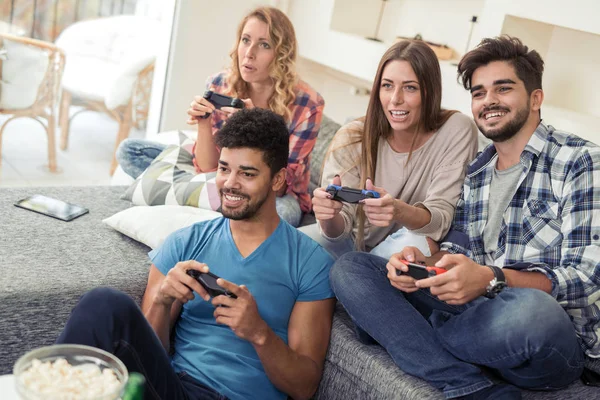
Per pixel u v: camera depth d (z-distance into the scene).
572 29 2.39
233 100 2.32
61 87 3.18
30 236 1.94
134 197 2.26
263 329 1.54
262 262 1.69
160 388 1.45
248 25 2.41
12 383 1.17
